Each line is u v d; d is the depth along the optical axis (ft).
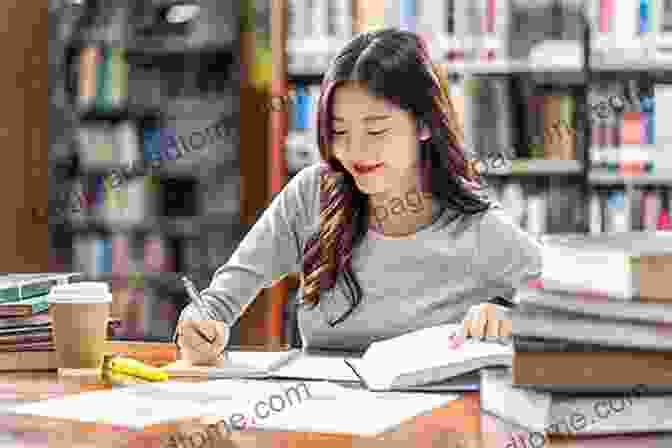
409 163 5.62
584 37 11.53
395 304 6.37
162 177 14.11
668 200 11.68
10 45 14.15
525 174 12.00
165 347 5.75
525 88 11.85
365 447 3.04
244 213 13.70
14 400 3.92
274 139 11.87
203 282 13.75
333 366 4.83
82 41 14.25
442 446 3.04
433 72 5.76
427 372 4.07
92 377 4.58
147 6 14.10
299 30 11.91
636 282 2.93
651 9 11.44
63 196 14.29
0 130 14.14
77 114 14.32
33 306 4.93
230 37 13.76
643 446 2.89
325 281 6.34
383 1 11.71
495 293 6.55
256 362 4.87
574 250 3.04
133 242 14.12
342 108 5.44
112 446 3.06
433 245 6.39
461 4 11.61
